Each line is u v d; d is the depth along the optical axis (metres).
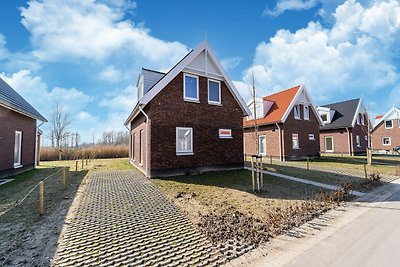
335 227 5.41
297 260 3.84
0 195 7.84
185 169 11.92
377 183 10.84
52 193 8.12
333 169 14.85
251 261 3.85
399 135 33.25
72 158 28.31
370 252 4.07
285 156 20.30
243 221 5.62
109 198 7.50
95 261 3.74
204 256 3.98
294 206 6.88
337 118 29.12
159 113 11.34
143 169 12.77
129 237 4.66
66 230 4.93
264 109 22.70
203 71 12.97
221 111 13.59
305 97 22.88
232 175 11.77
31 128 15.90
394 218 5.99
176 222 5.53
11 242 4.33
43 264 3.61
